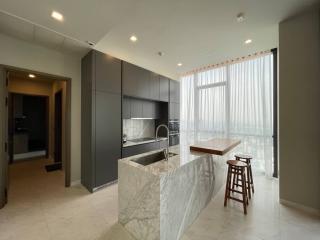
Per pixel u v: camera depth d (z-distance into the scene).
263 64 3.92
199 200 2.38
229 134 4.45
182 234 1.98
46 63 3.07
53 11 2.06
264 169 3.94
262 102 3.94
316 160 2.36
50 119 5.48
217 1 2.12
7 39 2.65
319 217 2.30
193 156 2.39
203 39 3.14
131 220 2.00
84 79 3.38
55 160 4.96
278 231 2.03
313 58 2.36
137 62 4.16
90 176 3.09
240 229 2.06
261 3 2.16
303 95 2.44
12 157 4.92
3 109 2.55
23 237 1.91
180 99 5.63
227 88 4.49
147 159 2.51
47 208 2.52
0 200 2.48
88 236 1.95
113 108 3.43
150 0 2.08
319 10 2.29
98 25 2.38
